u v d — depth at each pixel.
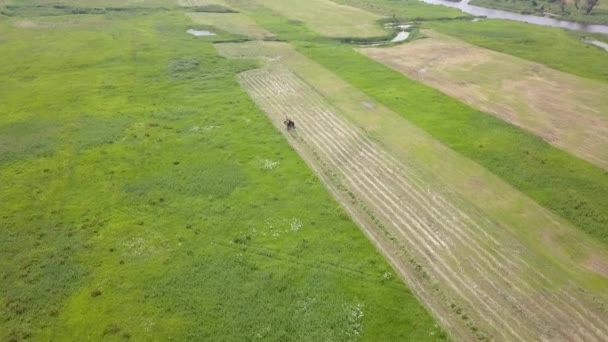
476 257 36.41
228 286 33.69
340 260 35.97
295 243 37.69
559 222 39.84
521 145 50.94
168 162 48.50
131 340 29.75
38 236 38.38
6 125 56.03
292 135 54.19
